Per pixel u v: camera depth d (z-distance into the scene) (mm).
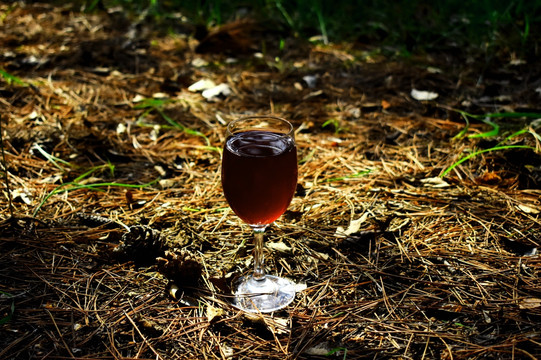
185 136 1201
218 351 738
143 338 748
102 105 1305
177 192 1025
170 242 900
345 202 992
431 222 943
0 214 955
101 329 761
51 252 879
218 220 954
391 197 1005
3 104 1286
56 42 1620
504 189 1019
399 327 763
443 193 1010
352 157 1120
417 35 1668
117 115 1270
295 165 749
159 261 836
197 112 1287
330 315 783
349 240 900
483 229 927
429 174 1065
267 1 1873
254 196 731
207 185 1044
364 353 730
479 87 1375
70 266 856
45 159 1111
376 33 1690
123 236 882
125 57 1540
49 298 805
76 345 739
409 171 1075
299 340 749
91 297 806
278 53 1581
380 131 1212
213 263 870
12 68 1454
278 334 758
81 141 1163
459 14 1767
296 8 1868
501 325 762
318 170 1081
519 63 1461
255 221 764
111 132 1204
